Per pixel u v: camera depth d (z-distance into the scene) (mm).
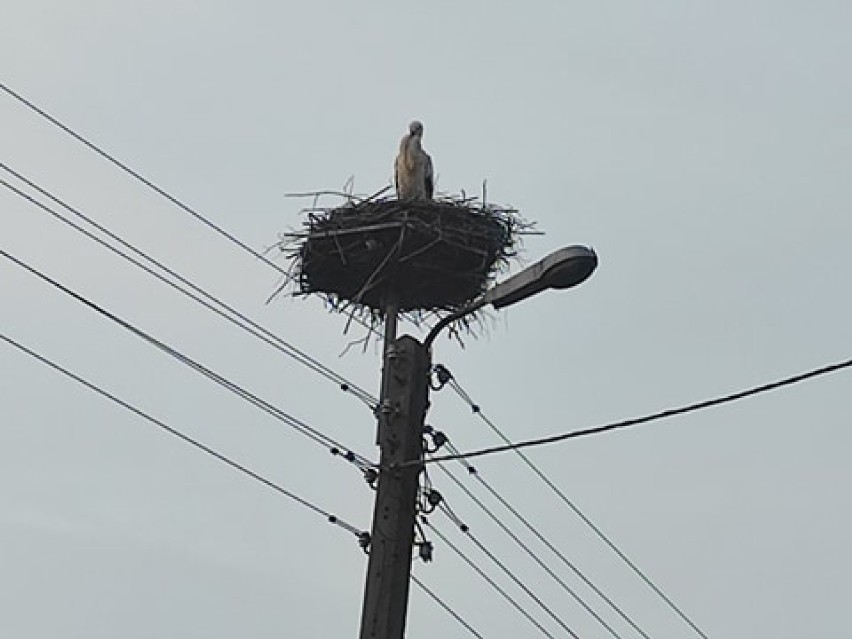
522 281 12430
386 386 12648
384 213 14234
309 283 14266
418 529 12383
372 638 11703
